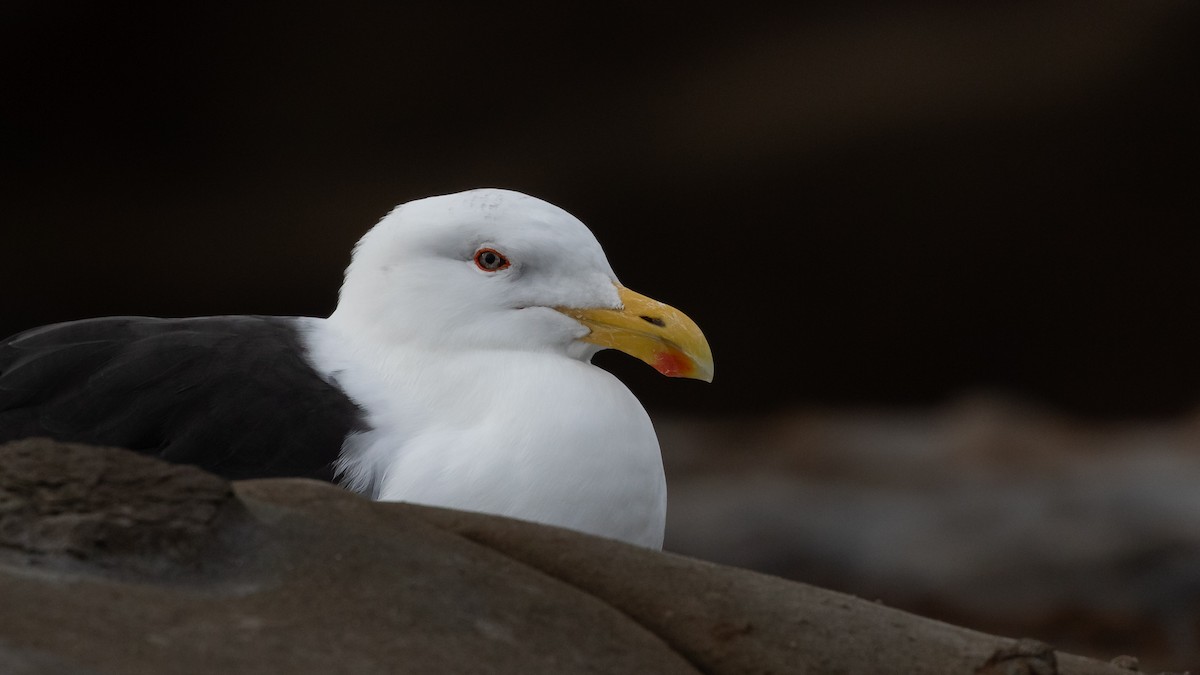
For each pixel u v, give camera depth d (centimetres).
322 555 373
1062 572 1252
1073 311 1992
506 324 685
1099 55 1928
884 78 1939
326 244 1916
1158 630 1158
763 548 1352
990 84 1944
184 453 636
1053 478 1486
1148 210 1967
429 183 1920
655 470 669
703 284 1984
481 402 661
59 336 682
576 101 1919
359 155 1919
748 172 1961
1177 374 1970
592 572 411
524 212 694
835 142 1962
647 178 1948
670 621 404
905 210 1984
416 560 381
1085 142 1961
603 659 369
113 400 647
